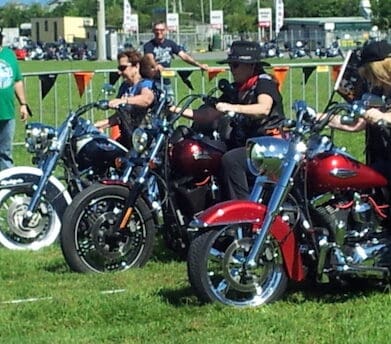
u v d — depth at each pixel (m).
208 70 13.34
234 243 5.82
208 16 98.75
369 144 6.25
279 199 5.80
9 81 10.02
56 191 7.92
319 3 94.12
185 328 5.60
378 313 5.78
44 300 6.26
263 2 100.25
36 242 8.01
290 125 5.93
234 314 5.76
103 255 7.00
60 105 18.89
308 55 40.94
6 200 7.95
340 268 5.90
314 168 5.86
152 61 8.18
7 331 5.64
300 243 5.96
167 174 6.98
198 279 5.87
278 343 5.28
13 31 93.12
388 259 6.01
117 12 92.00
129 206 6.95
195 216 6.36
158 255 7.58
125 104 7.67
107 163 7.63
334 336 5.36
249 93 6.77
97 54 54.06
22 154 13.31
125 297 6.23
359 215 5.94
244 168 6.65
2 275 7.16
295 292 6.28
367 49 6.04
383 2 58.69
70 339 5.43
